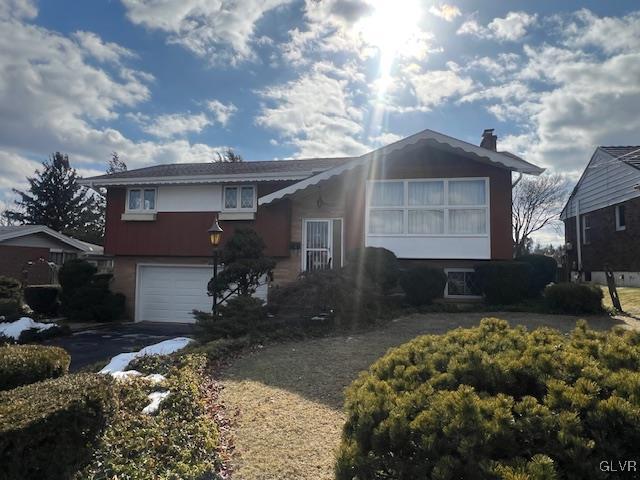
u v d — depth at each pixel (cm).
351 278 1065
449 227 1297
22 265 2236
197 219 1542
